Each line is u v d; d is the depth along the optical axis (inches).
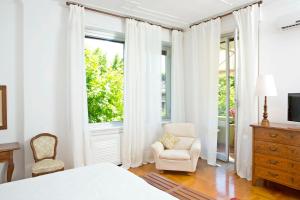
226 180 128.7
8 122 118.4
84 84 133.4
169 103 187.5
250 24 130.8
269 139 112.3
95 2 130.5
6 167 116.4
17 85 120.5
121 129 154.6
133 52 153.3
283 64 124.5
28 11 119.1
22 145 121.4
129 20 151.6
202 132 167.6
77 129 129.9
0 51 115.3
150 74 164.1
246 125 133.6
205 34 161.8
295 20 115.3
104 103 154.8
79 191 62.9
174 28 179.3
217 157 168.6
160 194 61.1
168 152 140.8
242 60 135.2
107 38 153.3
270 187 118.0
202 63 164.2
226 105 160.7
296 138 102.1
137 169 150.7
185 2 130.0
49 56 126.7
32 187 65.7
